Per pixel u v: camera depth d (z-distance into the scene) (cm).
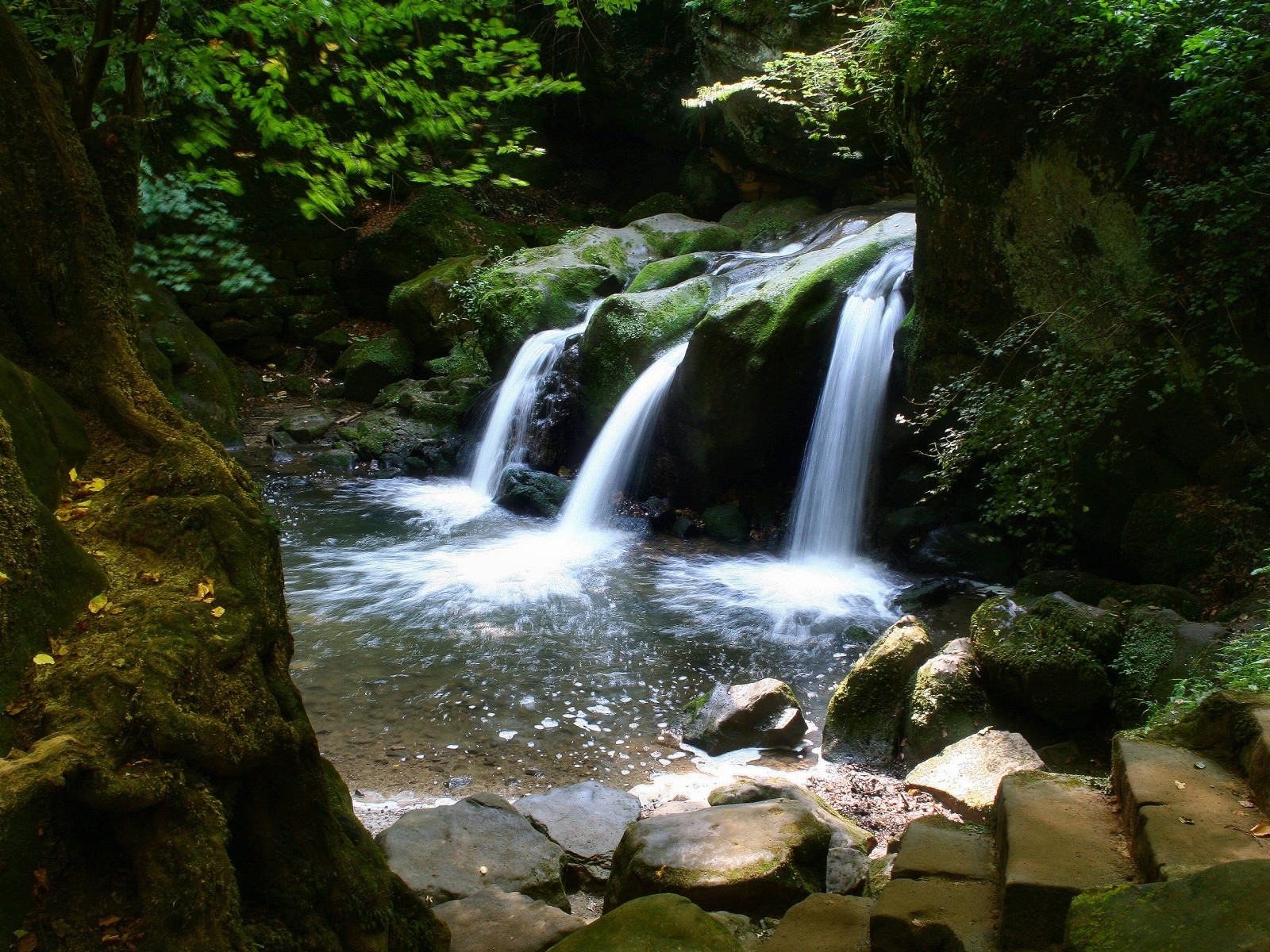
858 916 278
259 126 475
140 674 200
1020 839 250
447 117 506
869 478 889
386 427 1267
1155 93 623
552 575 844
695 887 352
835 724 570
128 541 240
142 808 191
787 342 909
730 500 991
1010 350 734
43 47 611
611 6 579
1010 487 631
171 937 188
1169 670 502
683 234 1345
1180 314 625
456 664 665
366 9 446
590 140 1758
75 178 302
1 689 193
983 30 657
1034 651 532
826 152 1302
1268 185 558
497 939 313
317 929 225
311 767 234
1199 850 225
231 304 1463
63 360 289
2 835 175
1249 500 609
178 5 433
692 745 573
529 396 1147
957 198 749
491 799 443
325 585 808
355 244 1559
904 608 758
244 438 1277
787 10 1194
